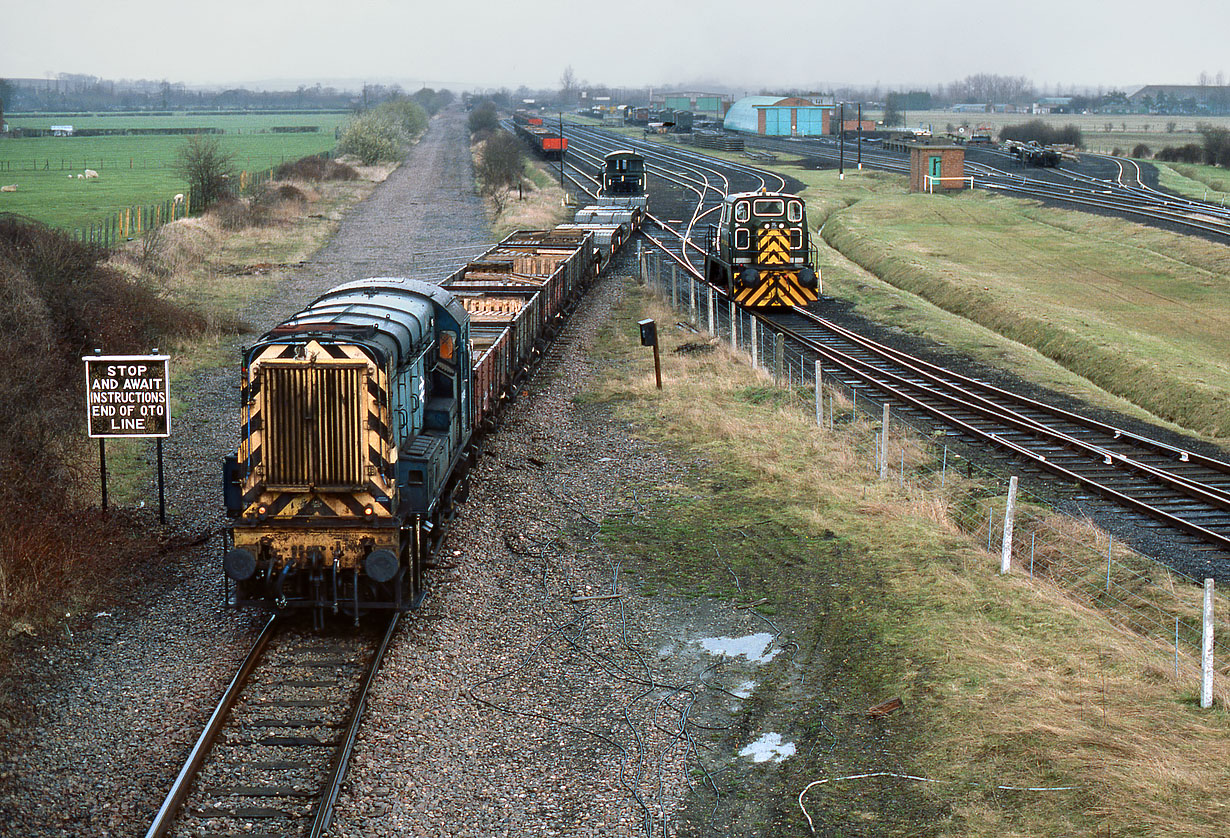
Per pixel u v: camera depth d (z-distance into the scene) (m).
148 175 91.75
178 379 26.23
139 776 9.94
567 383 26.72
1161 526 17.66
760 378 26.56
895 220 64.94
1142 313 40.44
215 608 13.62
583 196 80.75
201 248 48.56
